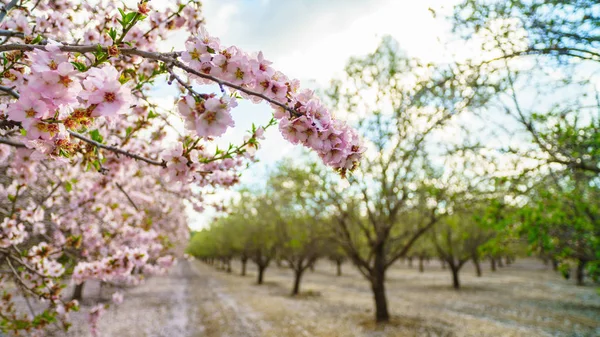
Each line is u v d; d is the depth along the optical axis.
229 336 11.61
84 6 3.20
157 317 14.21
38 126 1.30
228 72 1.48
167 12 3.26
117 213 6.10
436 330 11.62
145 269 6.89
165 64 1.41
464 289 23.38
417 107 8.21
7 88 1.36
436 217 11.28
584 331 11.62
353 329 11.94
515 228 6.27
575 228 5.59
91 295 16.06
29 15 2.92
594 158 5.12
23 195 4.59
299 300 19.47
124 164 3.95
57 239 4.70
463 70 5.13
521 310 15.49
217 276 38.59
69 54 1.40
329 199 11.91
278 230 24.25
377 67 10.40
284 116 1.61
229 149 2.05
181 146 1.99
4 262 4.01
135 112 3.33
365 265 12.61
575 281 27.22
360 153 1.66
